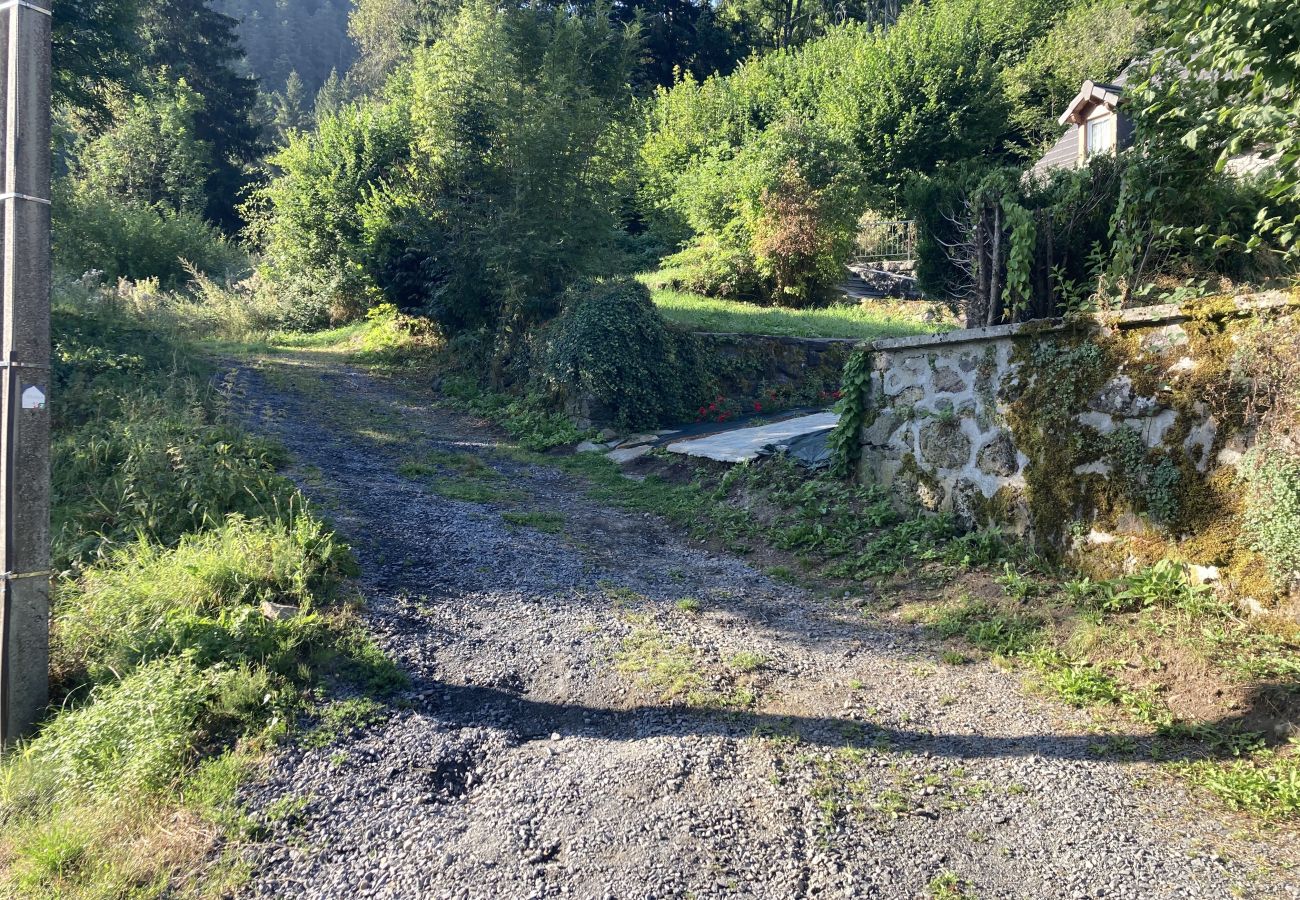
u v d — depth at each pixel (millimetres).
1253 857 2898
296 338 18641
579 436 11039
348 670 4309
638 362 11555
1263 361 4266
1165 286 6141
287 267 21500
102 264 22594
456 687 4324
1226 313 4512
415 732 3840
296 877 2922
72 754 3492
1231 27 4973
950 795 3357
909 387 6844
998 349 5980
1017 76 30000
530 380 12492
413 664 4484
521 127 13719
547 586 5770
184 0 36344
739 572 6410
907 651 4828
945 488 6438
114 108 29172
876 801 3314
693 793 3365
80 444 7387
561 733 3936
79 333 11156
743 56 44312
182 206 29266
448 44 15281
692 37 43250
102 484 6770
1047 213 6754
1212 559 4535
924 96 27594
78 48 14516
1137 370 4988
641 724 3975
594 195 14500
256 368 13758
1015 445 5820
